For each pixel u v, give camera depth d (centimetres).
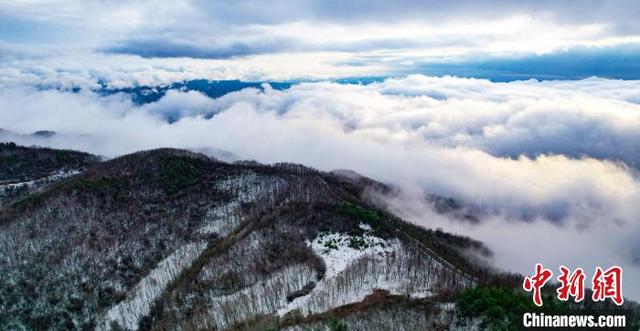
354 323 13250
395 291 16262
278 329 13900
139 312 17625
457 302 13662
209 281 18225
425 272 18162
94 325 17112
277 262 18788
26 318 16650
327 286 16750
